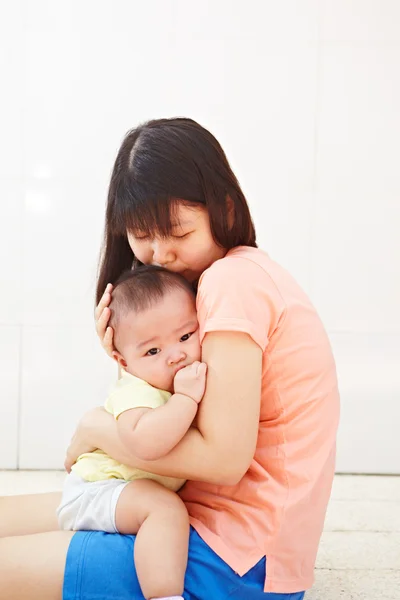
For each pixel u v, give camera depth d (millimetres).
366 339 3027
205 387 1300
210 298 1306
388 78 2973
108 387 3031
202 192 1368
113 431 1422
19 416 3020
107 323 1476
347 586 1886
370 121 2979
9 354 3021
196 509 1399
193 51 2973
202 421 1297
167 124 1424
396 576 1955
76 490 1447
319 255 3018
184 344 1408
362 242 3010
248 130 2994
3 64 2975
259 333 1280
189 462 1302
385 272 3012
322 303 3031
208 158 1383
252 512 1331
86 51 2973
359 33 2963
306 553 1360
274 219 3016
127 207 1403
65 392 3029
